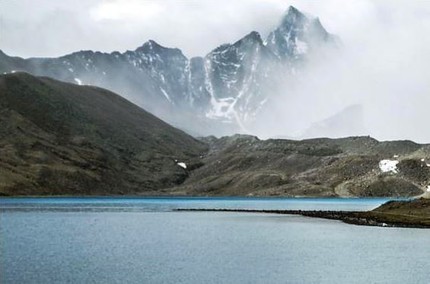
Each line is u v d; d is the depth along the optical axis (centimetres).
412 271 7488
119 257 8769
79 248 9881
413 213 17212
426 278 7000
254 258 8725
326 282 6788
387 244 10331
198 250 9744
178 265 8006
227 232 13188
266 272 7456
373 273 7331
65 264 7938
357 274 7281
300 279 6969
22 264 7850
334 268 7756
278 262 8312
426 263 8144
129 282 6712
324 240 11156
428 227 13700
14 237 11494
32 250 9450
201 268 7756
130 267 7781
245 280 6900
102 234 12550
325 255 9031
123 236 12162
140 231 13425
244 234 12650
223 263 8225
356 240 11025
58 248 9812
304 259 8619
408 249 9631
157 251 9594
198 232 13175
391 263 8156
